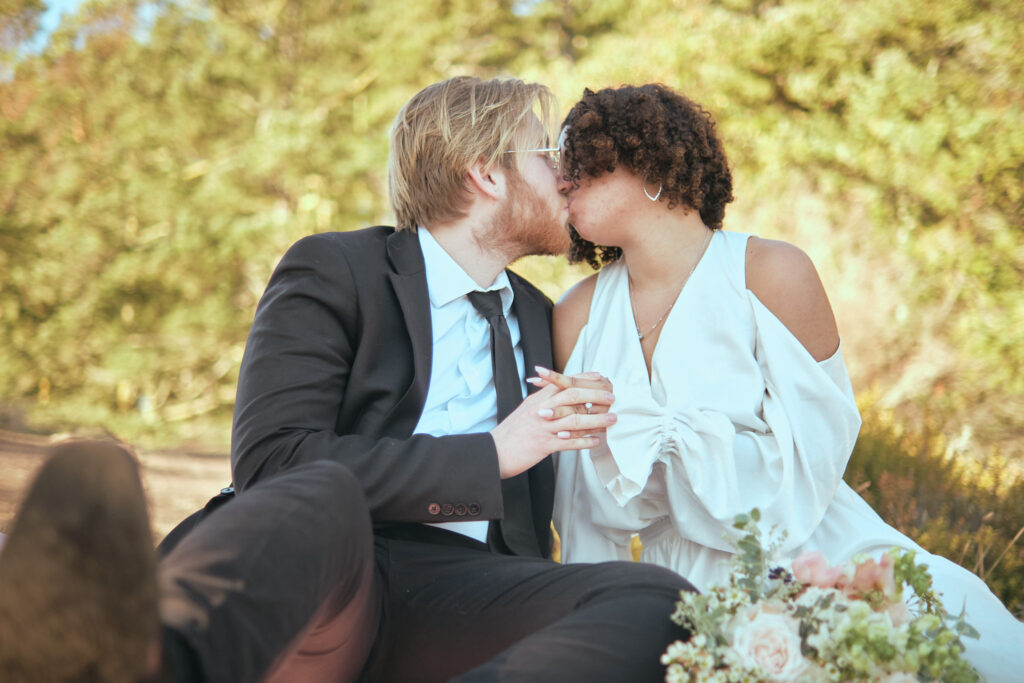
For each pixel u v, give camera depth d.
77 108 13.12
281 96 13.50
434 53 12.94
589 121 2.06
